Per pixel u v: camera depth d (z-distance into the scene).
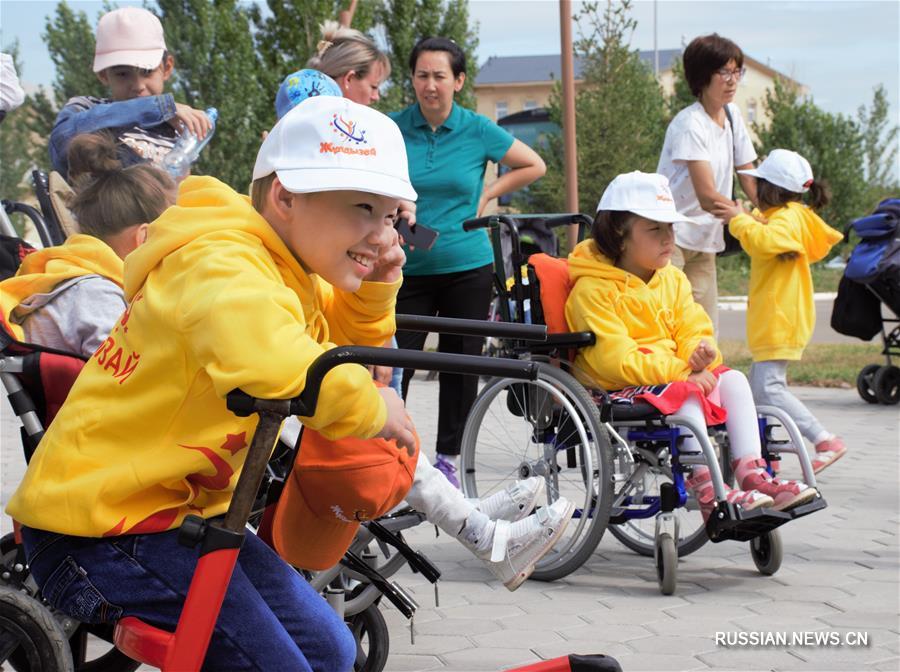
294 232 2.40
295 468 2.76
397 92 19.09
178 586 2.37
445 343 5.82
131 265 2.40
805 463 4.84
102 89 25.20
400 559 3.65
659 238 4.90
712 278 6.75
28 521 2.43
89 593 2.39
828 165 27.83
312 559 2.86
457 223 5.77
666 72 53.47
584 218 5.53
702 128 6.53
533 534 3.80
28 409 3.05
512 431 7.26
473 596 4.63
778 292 6.30
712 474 4.57
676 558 4.58
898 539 5.42
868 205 28.77
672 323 4.95
